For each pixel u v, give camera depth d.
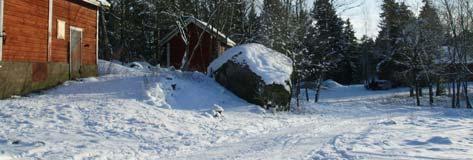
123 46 47.44
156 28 44.66
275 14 30.59
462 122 19.09
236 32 44.00
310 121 19.20
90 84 20.98
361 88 61.56
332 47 55.03
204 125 15.41
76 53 22.97
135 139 12.16
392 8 53.59
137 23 48.69
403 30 45.41
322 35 39.84
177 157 10.09
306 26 30.53
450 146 11.60
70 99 17.28
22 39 18.59
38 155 9.42
